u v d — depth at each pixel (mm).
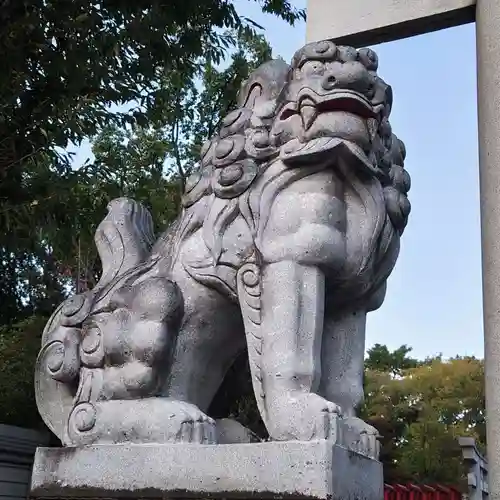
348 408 1512
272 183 1504
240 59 6715
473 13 2055
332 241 1443
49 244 4988
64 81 3936
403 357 20234
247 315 1467
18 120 3955
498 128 1643
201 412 1479
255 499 1270
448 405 16484
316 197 1469
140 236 1828
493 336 1542
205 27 4836
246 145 1559
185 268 1579
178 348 1556
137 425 1473
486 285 1603
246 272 1483
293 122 1520
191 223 1603
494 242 1589
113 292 1638
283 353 1374
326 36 2252
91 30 3977
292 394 1346
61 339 1682
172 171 7605
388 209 1555
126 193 6070
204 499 1325
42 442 3062
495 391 1509
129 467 1436
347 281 1498
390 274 1609
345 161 1479
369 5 2217
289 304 1401
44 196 3953
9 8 3521
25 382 4941
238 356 1711
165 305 1524
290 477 1243
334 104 1470
